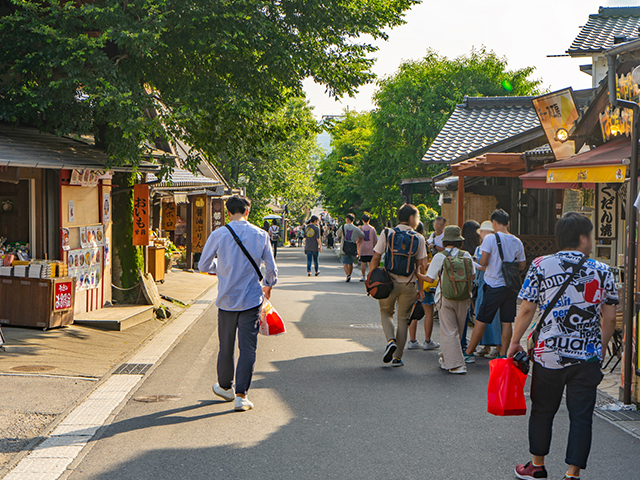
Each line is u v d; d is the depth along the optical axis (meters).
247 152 12.28
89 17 9.41
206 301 15.07
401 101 32.72
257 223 42.69
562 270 4.08
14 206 9.86
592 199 13.55
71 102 9.68
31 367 7.23
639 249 5.95
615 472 4.43
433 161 17.45
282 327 6.62
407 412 5.92
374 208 37.03
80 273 10.53
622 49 6.99
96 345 8.86
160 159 10.70
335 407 6.07
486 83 33.66
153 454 4.69
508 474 4.41
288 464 4.54
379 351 8.98
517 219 17.48
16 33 9.41
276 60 10.28
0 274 9.48
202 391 6.63
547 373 4.10
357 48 11.59
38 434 5.06
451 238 7.71
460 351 7.61
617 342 7.75
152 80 10.81
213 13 9.48
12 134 9.81
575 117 10.27
